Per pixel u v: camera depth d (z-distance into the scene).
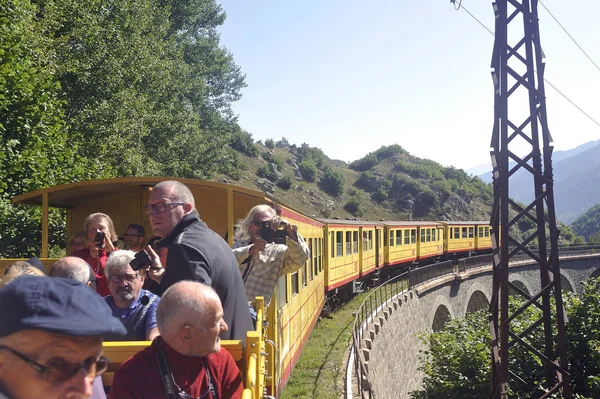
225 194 7.08
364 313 18.70
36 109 13.39
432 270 28.97
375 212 83.56
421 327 25.22
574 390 12.73
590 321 13.37
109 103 19.91
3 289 1.70
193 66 36.19
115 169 19.45
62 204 7.88
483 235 46.47
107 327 1.75
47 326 1.63
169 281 3.29
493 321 10.80
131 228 5.84
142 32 25.17
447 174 103.06
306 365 11.55
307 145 96.88
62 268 3.62
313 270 13.27
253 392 2.88
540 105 10.52
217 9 39.56
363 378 10.09
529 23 10.73
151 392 2.63
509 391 11.66
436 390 13.95
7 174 12.48
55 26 17.98
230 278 3.49
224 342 3.19
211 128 38.78
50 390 1.69
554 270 10.24
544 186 10.44
